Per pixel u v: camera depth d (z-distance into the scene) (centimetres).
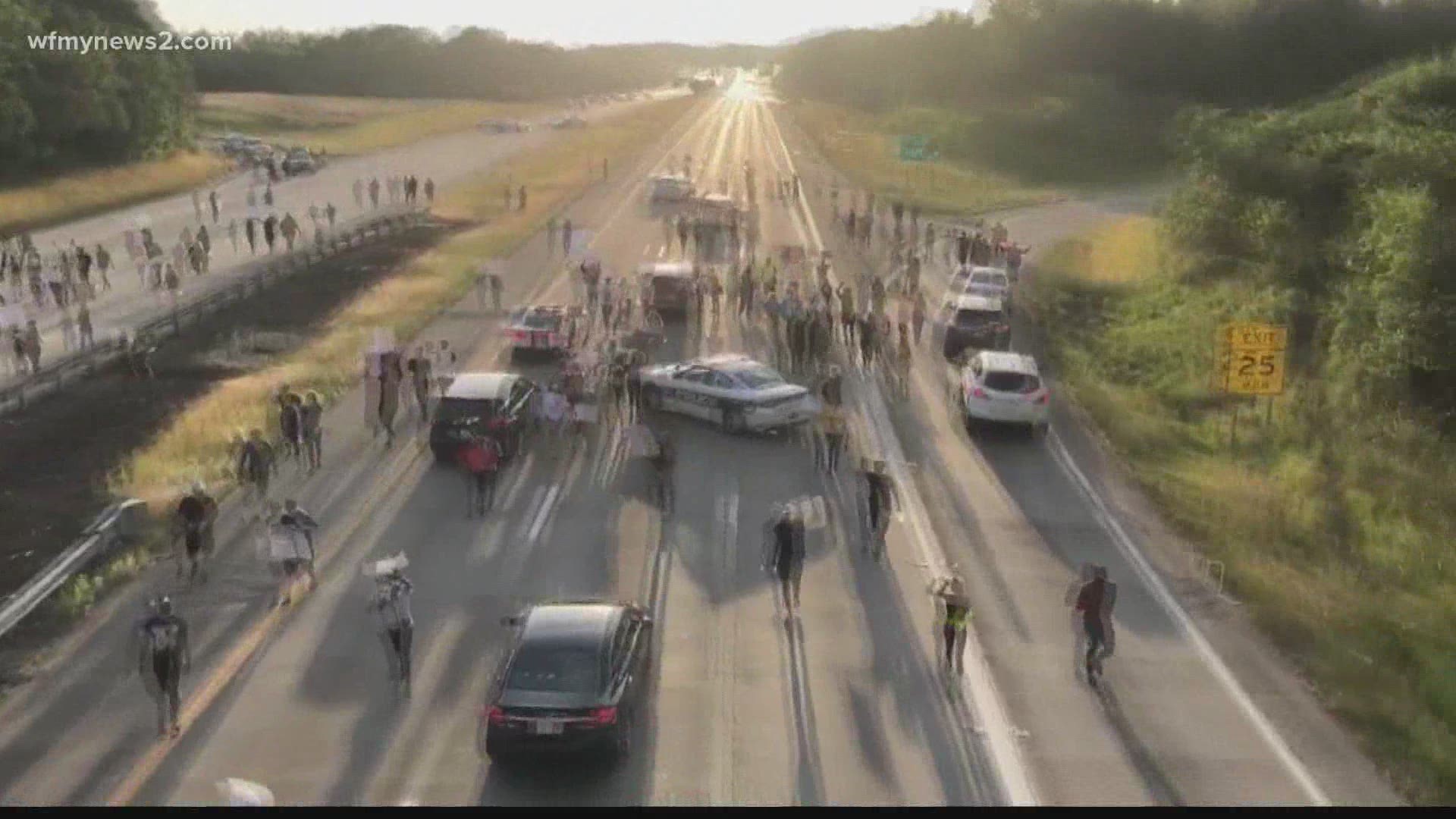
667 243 6269
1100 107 12044
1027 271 5816
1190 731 1816
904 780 1672
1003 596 2305
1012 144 11419
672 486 2698
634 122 15962
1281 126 5172
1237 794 1642
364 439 3177
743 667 2002
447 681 1939
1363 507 2844
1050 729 1817
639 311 4569
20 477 2848
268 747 1736
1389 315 3384
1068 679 1975
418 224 7138
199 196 8450
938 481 2962
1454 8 12438
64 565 2253
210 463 2956
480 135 13925
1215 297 4594
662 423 3384
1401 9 12556
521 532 2577
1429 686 1986
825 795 1630
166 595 2236
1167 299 4916
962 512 2756
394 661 1923
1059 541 2595
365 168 10419
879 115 14950
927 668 2009
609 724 1634
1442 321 3278
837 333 4434
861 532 2572
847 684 1948
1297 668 2036
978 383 3306
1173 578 2411
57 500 2702
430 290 5109
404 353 3862
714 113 18475
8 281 5269
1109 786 1659
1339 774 1700
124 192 8425
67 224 7244
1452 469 3020
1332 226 4409
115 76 9225
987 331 4059
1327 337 3825
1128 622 2205
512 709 1633
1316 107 5928
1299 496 2900
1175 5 13512
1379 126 4756
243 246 6306
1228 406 3650
